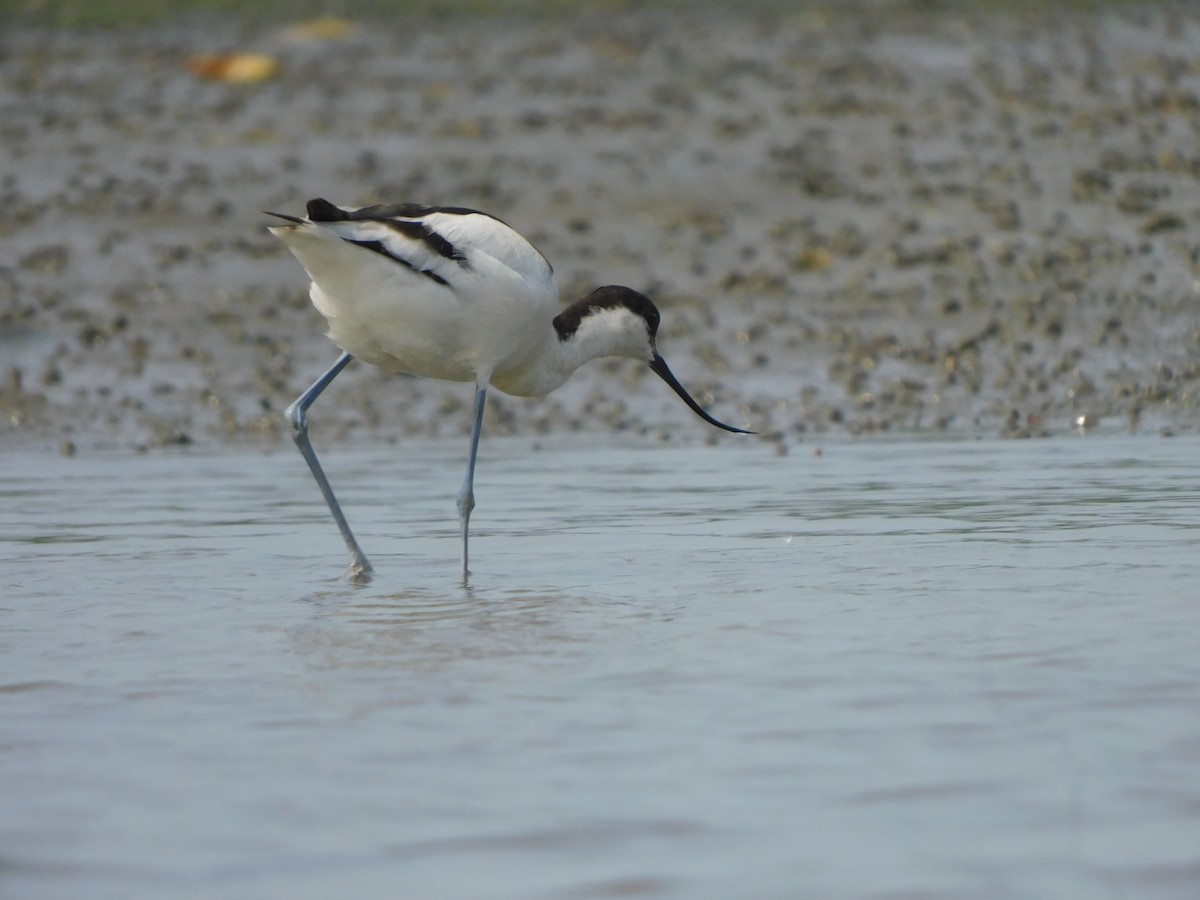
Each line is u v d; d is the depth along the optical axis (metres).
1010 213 20.78
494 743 5.98
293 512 11.73
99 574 9.47
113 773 5.74
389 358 10.45
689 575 9.05
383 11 34.88
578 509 11.52
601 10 34.72
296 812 5.34
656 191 22.09
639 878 4.80
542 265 10.45
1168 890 4.63
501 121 25.31
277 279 19.77
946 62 28.22
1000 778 5.49
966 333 17.81
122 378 17.23
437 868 4.89
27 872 4.91
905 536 10.02
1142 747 5.74
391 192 22.09
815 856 4.92
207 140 24.81
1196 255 19.39
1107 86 26.28
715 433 15.27
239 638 7.76
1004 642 7.20
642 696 6.53
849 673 6.77
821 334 17.94
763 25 32.47
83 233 21.03
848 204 21.45
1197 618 7.56
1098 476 12.20
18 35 32.94
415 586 9.05
